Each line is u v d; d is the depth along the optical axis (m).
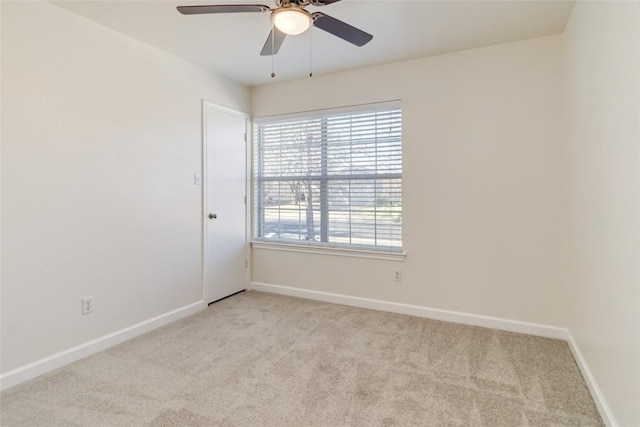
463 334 2.72
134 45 2.67
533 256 2.71
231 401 1.85
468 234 2.92
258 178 4.02
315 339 2.63
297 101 3.65
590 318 1.95
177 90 3.04
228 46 2.81
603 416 1.67
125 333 2.63
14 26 1.99
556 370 2.16
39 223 2.13
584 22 2.00
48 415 1.73
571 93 2.34
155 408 1.78
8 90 1.97
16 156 2.01
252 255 4.02
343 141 3.47
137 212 2.72
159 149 2.89
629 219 1.38
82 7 2.20
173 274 3.04
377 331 2.79
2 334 1.97
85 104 2.35
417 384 2.01
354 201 3.44
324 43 2.74
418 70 3.06
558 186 2.62
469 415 1.73
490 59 2.79
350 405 1.81
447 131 2.96
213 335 2.72
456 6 2.20
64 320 2.26
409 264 3.17
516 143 2.73
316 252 3.62
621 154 1.46
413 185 3.11
